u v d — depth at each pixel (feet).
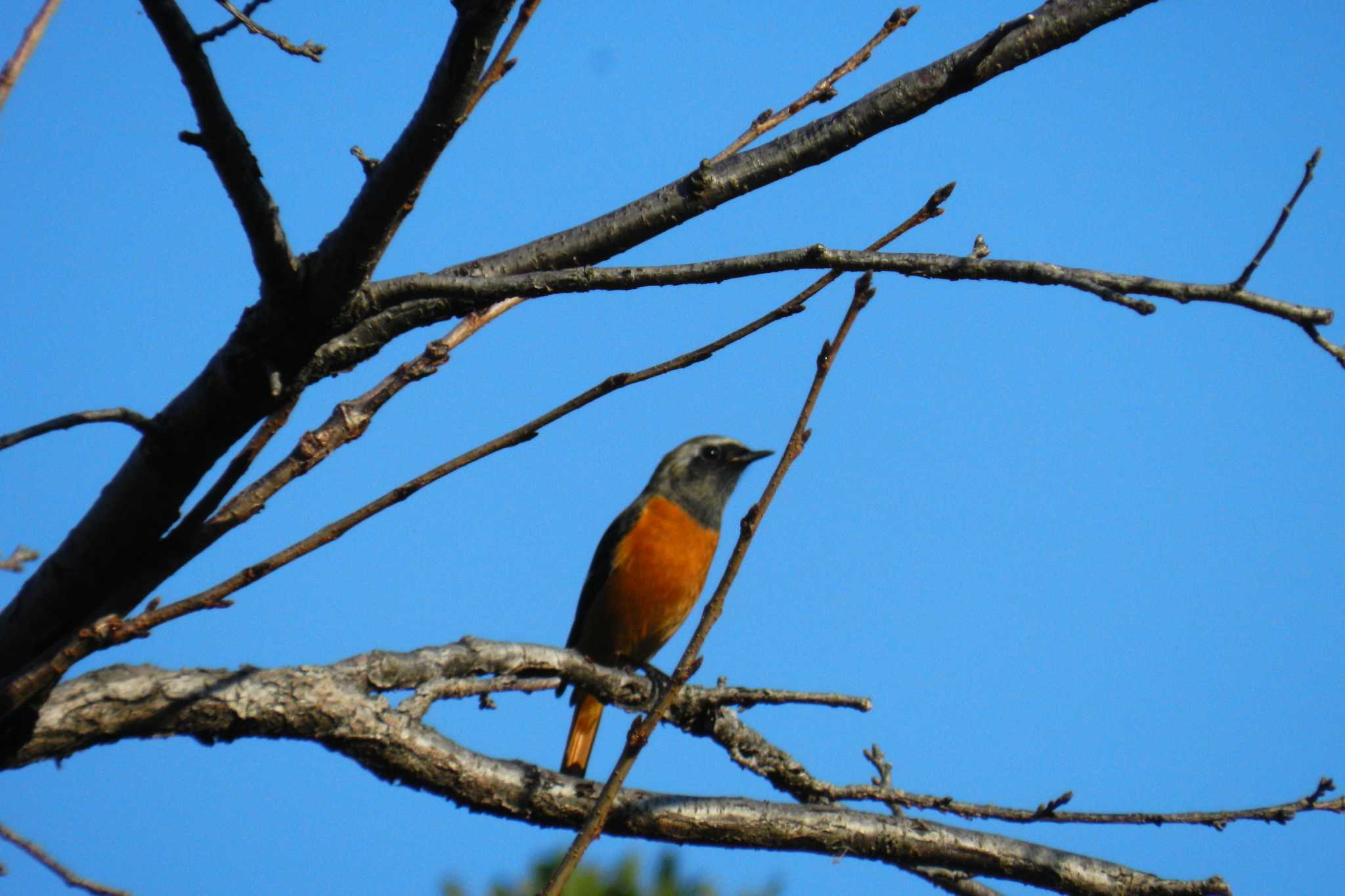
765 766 35.53
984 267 21.34
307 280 22.65
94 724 25.25
